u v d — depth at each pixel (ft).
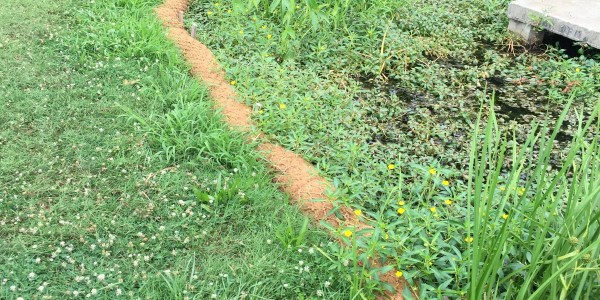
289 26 16.75
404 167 12.96
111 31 16.03
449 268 9.51
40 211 10.13
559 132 14.74
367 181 11.94
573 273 7.88
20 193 10.59
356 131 14.14
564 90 16.42
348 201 11.08
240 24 18.38
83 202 10.46
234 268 9.56
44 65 14.55
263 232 10.32
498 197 11.31
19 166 11.16
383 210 11.26
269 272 9.53
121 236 9.98
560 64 17.60
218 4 19.25
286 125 13.48
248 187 11.22
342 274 9.53
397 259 9.66
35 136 12.10
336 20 18.22
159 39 16.33
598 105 8.16
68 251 9.53
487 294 8.54
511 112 15.60
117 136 12.34
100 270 9.23
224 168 11.90
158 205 10.66
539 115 15.47
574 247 8.45
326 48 17.67
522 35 19.58
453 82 16.74
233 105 14.11
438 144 13.98
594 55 18.24
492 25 20.24
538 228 8.78
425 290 9.25
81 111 13.02
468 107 15.69
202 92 14.11
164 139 12.20
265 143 12.86
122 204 10.55
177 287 8.94
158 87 14.21
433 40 18.99
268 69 15.85
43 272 9.14
